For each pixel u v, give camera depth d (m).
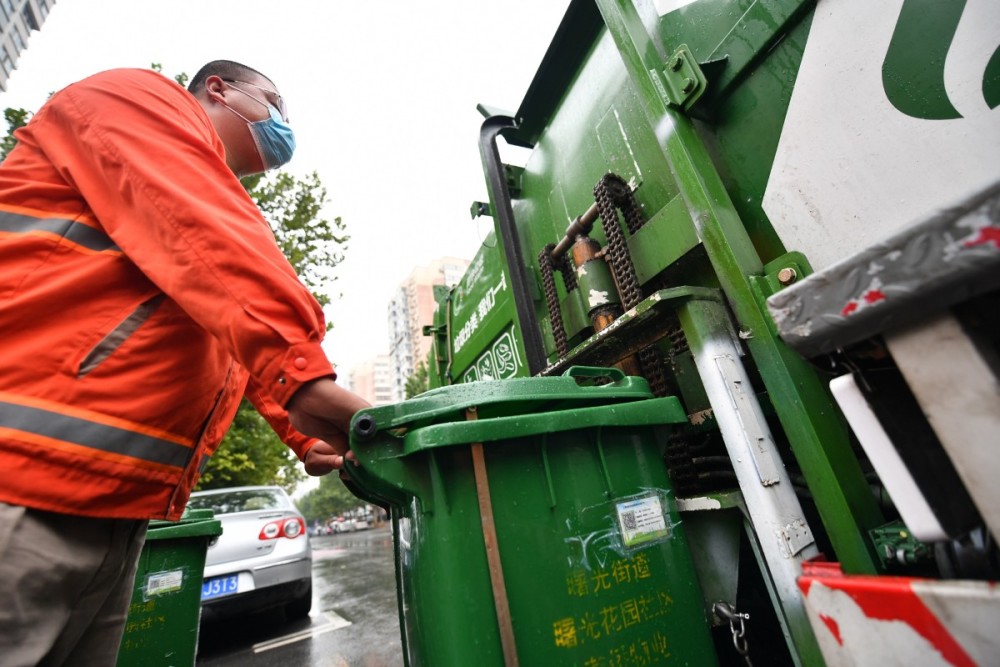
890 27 0.94
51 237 0.76
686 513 1.11
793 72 1.11
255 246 0.75
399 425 0.77
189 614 1.88
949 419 0.41
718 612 0.98
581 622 0.81
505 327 2.57
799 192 1.09
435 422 0.86
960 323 0.40
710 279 1.31
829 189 1.03
